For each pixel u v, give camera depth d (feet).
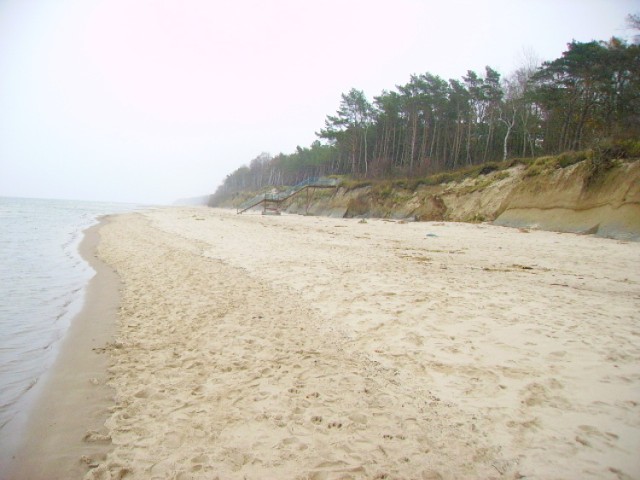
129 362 16.28
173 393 13.73
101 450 10.66
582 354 16.30
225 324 20.68
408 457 10.38
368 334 19.20
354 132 200.95
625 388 13.57
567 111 115.34
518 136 144.05
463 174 112.37
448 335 18.67
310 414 12.43
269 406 12.87
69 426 11.80
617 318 20.84
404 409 12.72
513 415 12.22
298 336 19.12
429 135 180.65
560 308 22.62
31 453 10.55
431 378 14.75
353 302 24.14
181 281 30.68
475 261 40.78
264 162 402.52
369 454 10.52
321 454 10.53
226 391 13.83
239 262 38.24
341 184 163.43
